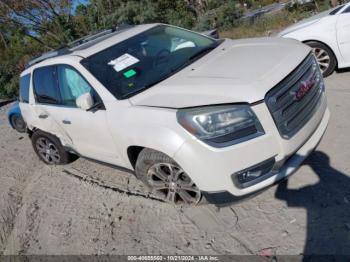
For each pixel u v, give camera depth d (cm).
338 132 469
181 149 346
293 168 357
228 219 383
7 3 2431
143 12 1877
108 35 516
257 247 342
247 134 333
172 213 414
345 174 394
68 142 531
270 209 379
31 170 636
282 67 361
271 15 1552
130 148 408
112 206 460
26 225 475
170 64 441
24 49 2467
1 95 1777
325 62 640
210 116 336
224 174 340
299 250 326
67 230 441
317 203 368
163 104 367
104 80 427
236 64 391
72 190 525
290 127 347
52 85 501
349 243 317
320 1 1361
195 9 2422
